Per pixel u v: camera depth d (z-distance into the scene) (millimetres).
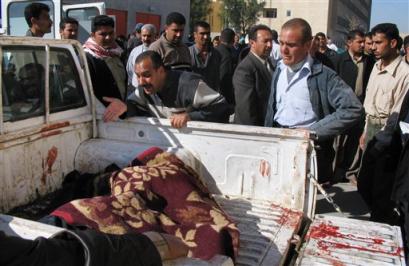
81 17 6574
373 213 4023
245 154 2994
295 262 2219
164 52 5164
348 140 5691
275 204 2943
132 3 21828
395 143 3639
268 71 4445
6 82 2635
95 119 3367
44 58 2883
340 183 5781
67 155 3143
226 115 3594
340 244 2342
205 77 6078
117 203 2371
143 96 3502
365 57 6285
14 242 1311
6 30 6664
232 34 7637
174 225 2398
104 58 4332
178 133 3150
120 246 1479
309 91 3424
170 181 2707
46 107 2912
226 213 2807
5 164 2635
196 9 42344
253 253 2383
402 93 4668
